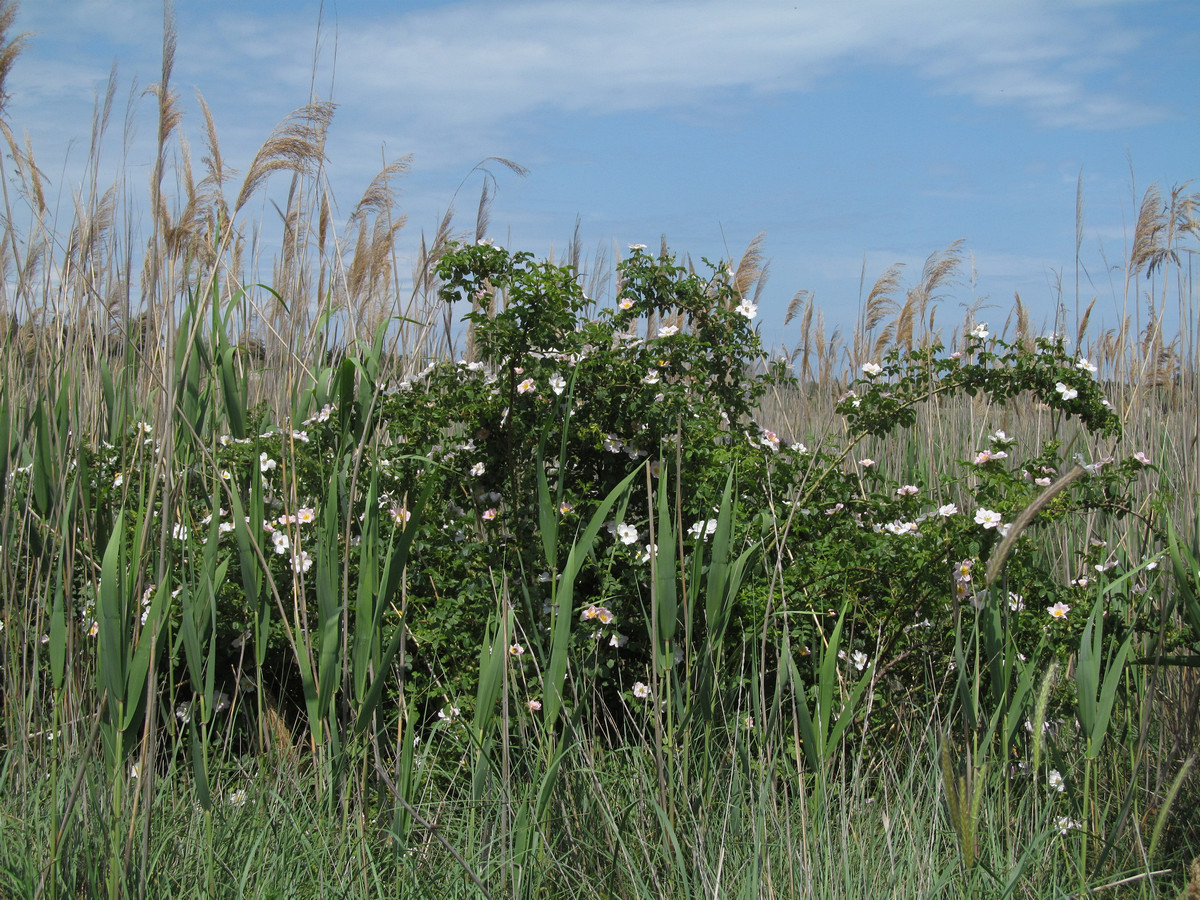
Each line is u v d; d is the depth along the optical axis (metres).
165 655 3.23
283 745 3.14
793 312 7.68
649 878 2.53
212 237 3.41
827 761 2.80
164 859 2.51
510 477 3.46
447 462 3.54
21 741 3.00
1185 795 2.98
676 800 2.71
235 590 3.28
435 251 3.89
